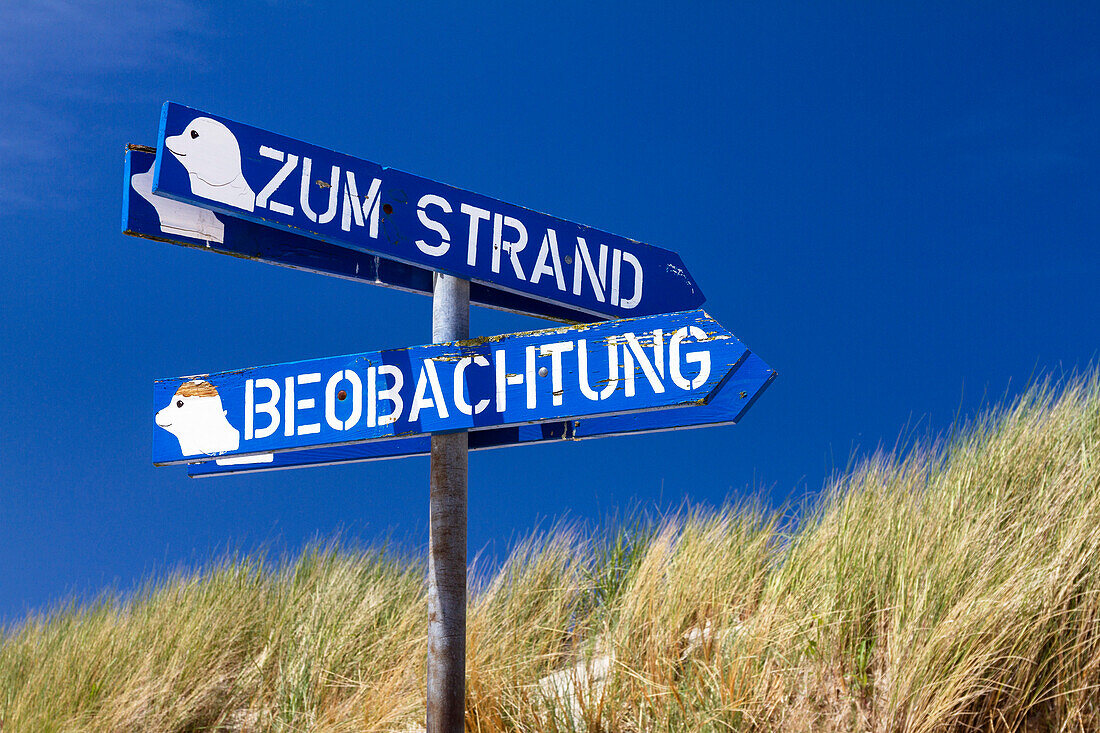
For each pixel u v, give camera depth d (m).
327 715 3.16
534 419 1.86
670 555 3.22
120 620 4.71
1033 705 2.17
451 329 2.04
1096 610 2.24
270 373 2.07
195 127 1.83
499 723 2.57
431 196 2.04
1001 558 2.49
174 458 2.08
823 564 2.73
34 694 3.79
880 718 2.23
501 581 3.54
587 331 1.87
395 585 4.33
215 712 3.60
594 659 2.92
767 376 1.83
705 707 2.38
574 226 2.21
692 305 2.36
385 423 1.96
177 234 1.96
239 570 4.74
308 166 1.93
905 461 3.11
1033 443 3.04
